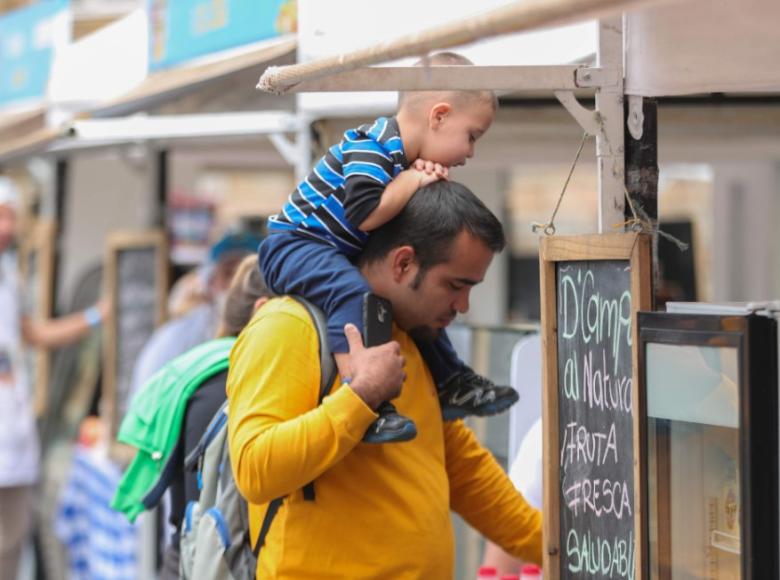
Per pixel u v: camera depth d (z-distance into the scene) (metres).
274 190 16.83
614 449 4.79
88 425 13.66
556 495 5.15
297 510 4.90
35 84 11.42
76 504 13.38
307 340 4.86
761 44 4.76
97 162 16.12
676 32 4.87
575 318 5.00
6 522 13.25
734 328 4.09
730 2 4.78
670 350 4.40
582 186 17.80
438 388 5.42
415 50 3.71
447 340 5.43
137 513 6.62
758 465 4.07
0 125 11.84
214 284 11.38
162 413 6.53
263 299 6.15
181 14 8.80
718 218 14.28
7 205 13.59
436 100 5.04
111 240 12.85
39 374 14.95
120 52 9.78
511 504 5.78
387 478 4.91
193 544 5.70
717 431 4.29
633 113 4.98
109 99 9.80
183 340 11.20
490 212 4.96
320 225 5.02
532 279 16.73
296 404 4.79
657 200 4.99
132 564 11.91
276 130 7.91
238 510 5.51
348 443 4.62
